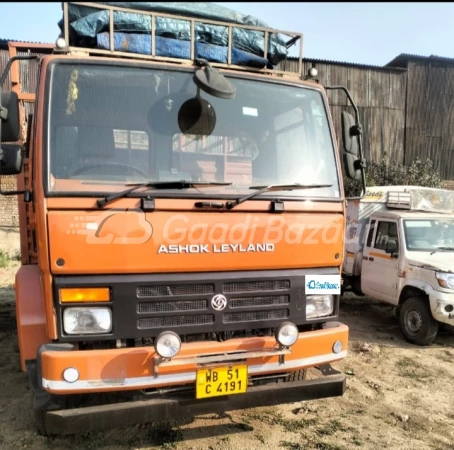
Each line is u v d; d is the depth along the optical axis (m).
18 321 3.11
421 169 17.44
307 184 3.54
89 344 2.96
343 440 3.69
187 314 3.04
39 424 2.91
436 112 19.59
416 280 6.34
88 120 3.06
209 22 3.69
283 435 3.72
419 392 4.70
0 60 12.85
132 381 2.82
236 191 3.22
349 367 5.36
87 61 3.15
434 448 3.64
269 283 3.28
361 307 8.57
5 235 12.72
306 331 3.46
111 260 2.84
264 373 3.20
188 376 2.93
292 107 3.73
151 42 3.47
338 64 18.02
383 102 18.83
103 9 3.43
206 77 3.23
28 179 4.02
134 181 3.07
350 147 3.84
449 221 7.21
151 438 3.61
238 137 3.48
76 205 2.81
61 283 2.78
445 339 6.58
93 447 3.46
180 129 3.29
